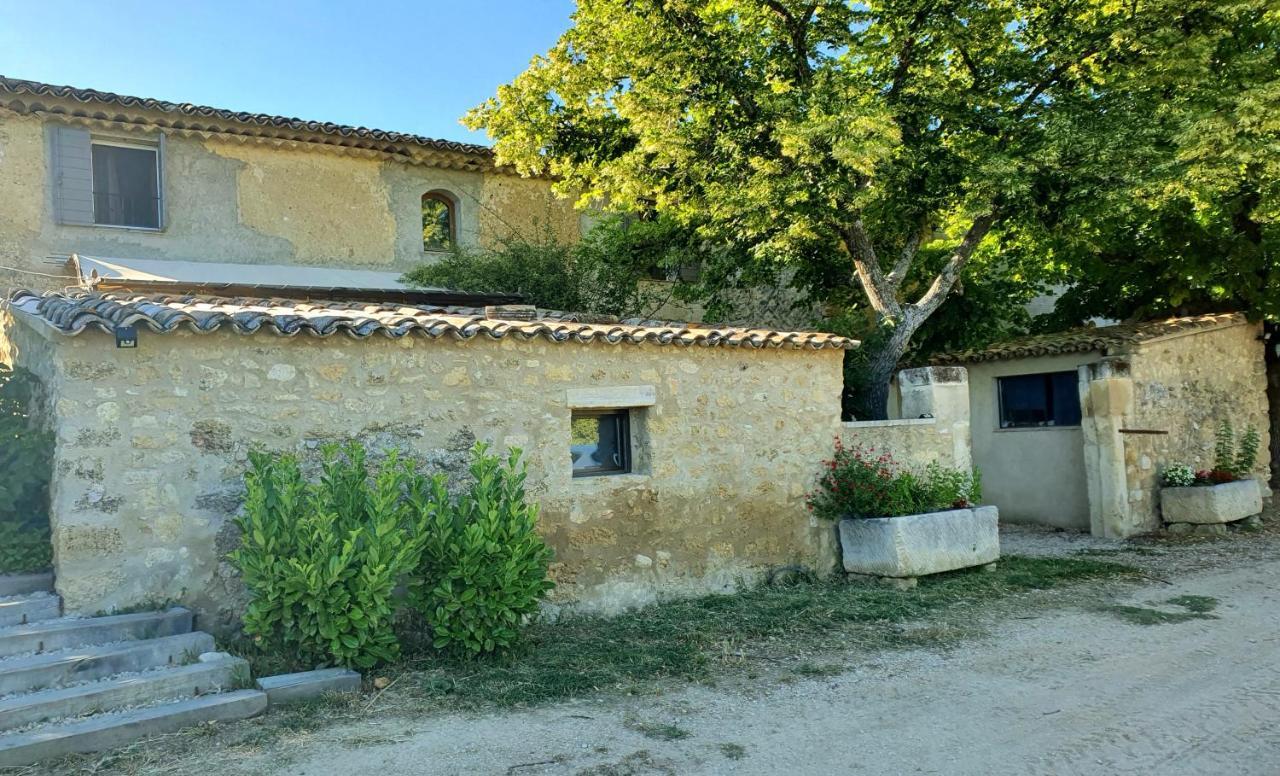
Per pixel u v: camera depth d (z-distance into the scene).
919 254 14.68
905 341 12.00
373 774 4.37
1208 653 6.67
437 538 6.19
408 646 6.64
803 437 9.38
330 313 7.07
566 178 13.52
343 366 6.77
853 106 10.47
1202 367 13.83
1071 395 13.52
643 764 4.60
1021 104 12.06
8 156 11.50
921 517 9.12
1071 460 13.41
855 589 8.85
